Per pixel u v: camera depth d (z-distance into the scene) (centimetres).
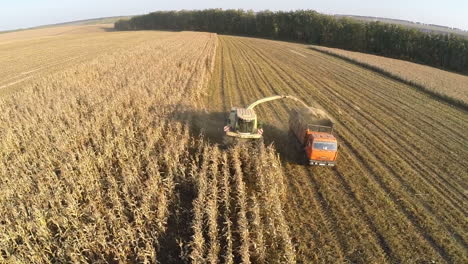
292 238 1077
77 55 4791
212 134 1819
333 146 1464
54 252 916
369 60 5138
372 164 1611
